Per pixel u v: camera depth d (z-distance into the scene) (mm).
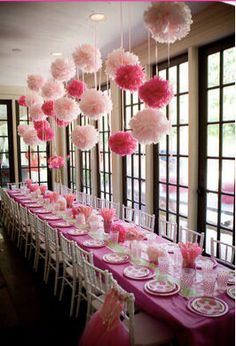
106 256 3014
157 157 4855
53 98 4633
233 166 3611
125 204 5898
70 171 8633
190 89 3953
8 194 6863
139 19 3605
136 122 2656
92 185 7047
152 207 5027
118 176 5871
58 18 3533
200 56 3906
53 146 8883
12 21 3613
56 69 3951
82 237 3693
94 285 2705
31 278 4145
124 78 2658
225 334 2006
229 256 3672
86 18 3557
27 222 4961
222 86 3670
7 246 5543
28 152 8672
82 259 2809
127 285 2520
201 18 3611
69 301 3490
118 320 2043
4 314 3207
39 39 4297
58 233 3848
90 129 4051
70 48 4758
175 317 2008
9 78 7207
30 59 5414
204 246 4031
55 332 2879
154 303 2193
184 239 4273
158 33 2205
